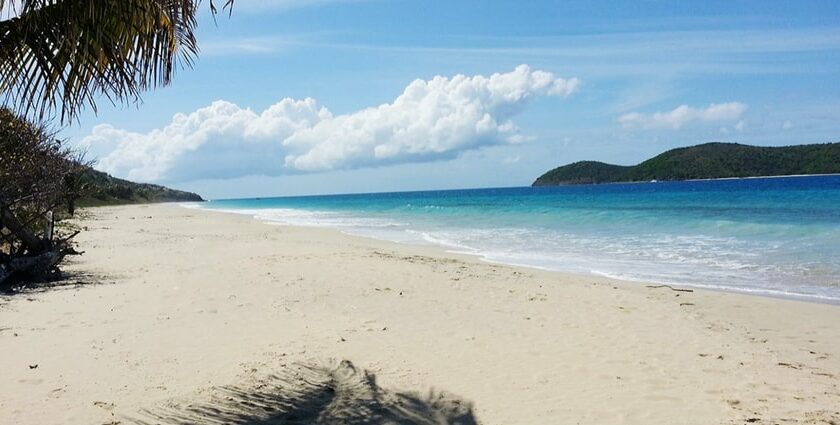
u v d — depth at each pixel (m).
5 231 16.70
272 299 9.62
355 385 5.58
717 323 8.20
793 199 37.00
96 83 4.83
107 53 4.69
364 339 7.21
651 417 4.89
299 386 5.51
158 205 91.00
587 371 6.09
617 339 7.35
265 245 19.14
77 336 7.10
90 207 57.62
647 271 13.16
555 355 6.66
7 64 4.97
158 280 11.52
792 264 13.12
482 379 5.82
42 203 14.13
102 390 5.29
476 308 9.14
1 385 5.37
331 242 20.92
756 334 7.62
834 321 8.28
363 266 13.64
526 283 11.45
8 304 9.08
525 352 6.77
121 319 8.05
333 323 8.02
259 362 6.14
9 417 4.64
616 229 23.19
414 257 15.58
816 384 5.70
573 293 10.40
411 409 5.04
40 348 6.57
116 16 4.59
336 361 6.29
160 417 4.71
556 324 8.12
